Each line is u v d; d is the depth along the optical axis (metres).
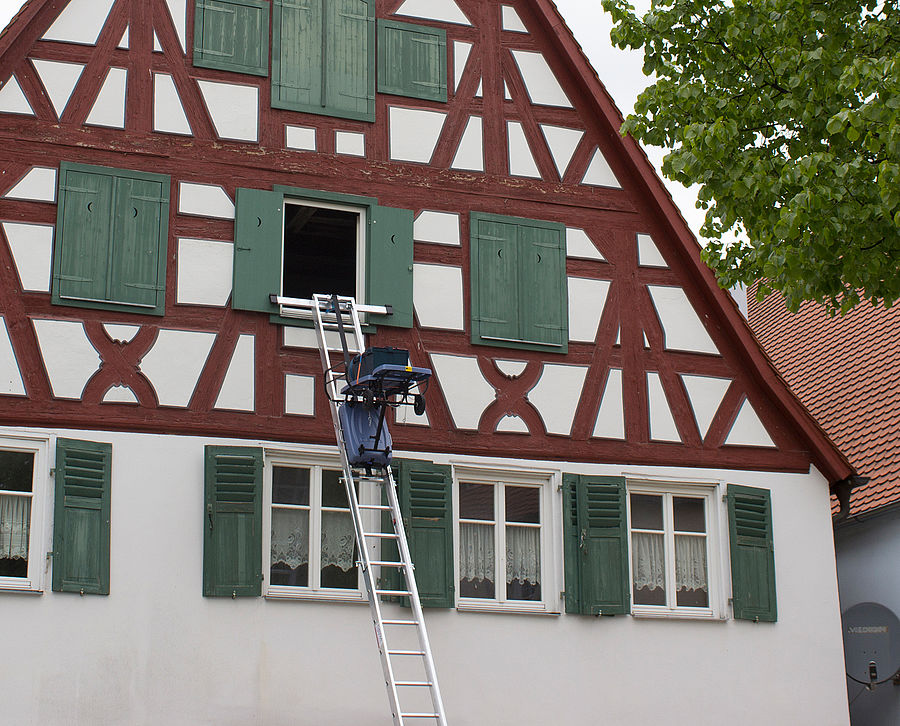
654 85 11.95
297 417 12.90
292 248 17.33
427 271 13.84
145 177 13.00
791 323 22.08
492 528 13.55
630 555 14.00
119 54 13.23
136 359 12.51
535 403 13.90
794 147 11.72
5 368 12.05
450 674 12.88
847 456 17.61
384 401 11.73
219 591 12.18
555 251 14.39
